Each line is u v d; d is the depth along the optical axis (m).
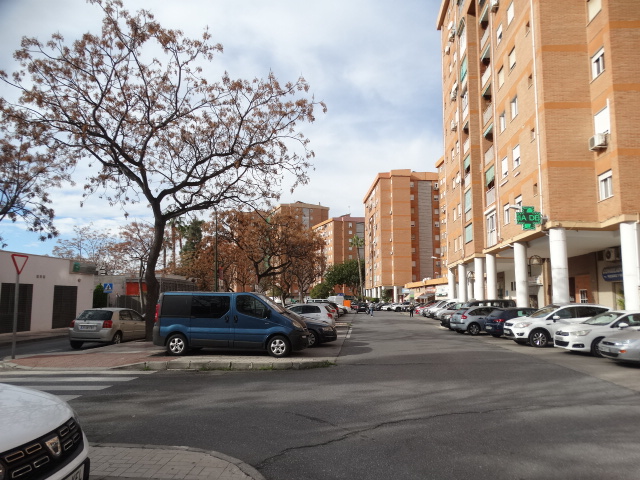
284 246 32.84
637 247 17.45
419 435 5.62
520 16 23.38
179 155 17.05
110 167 16.91
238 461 4.66
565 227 19.38
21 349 16.73
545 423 6.14
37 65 14.78
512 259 32.44
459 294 38.41
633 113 18.03
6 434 2.91
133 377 9.75
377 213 86.94
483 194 32.47
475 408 6.97
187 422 6.23
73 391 8.26
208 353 13.04
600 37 19.17
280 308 12.73
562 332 13.46
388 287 82.62
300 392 8.16
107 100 15.73
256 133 17.23
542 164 20.34
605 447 5.16
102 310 16.75
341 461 4.77
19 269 12.53
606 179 18.95
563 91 20.11
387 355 13.35
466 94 36.78
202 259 40.34
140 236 37.28
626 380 9.28
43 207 19.86
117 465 4.55
